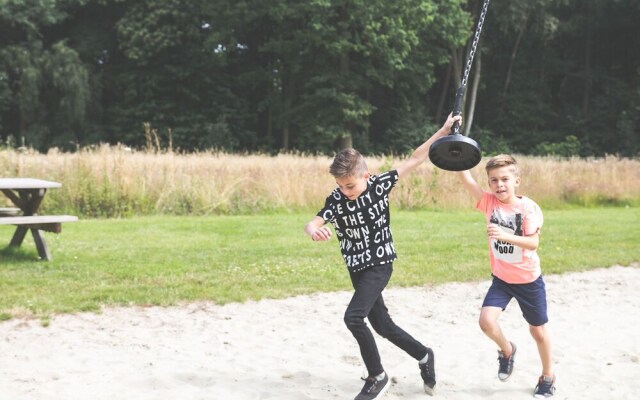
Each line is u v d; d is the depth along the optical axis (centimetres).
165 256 880
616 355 512
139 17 3638
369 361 393
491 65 4541
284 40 3634
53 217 842
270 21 3853
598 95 4350
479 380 452
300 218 1354
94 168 1371
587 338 560
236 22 3575
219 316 609
